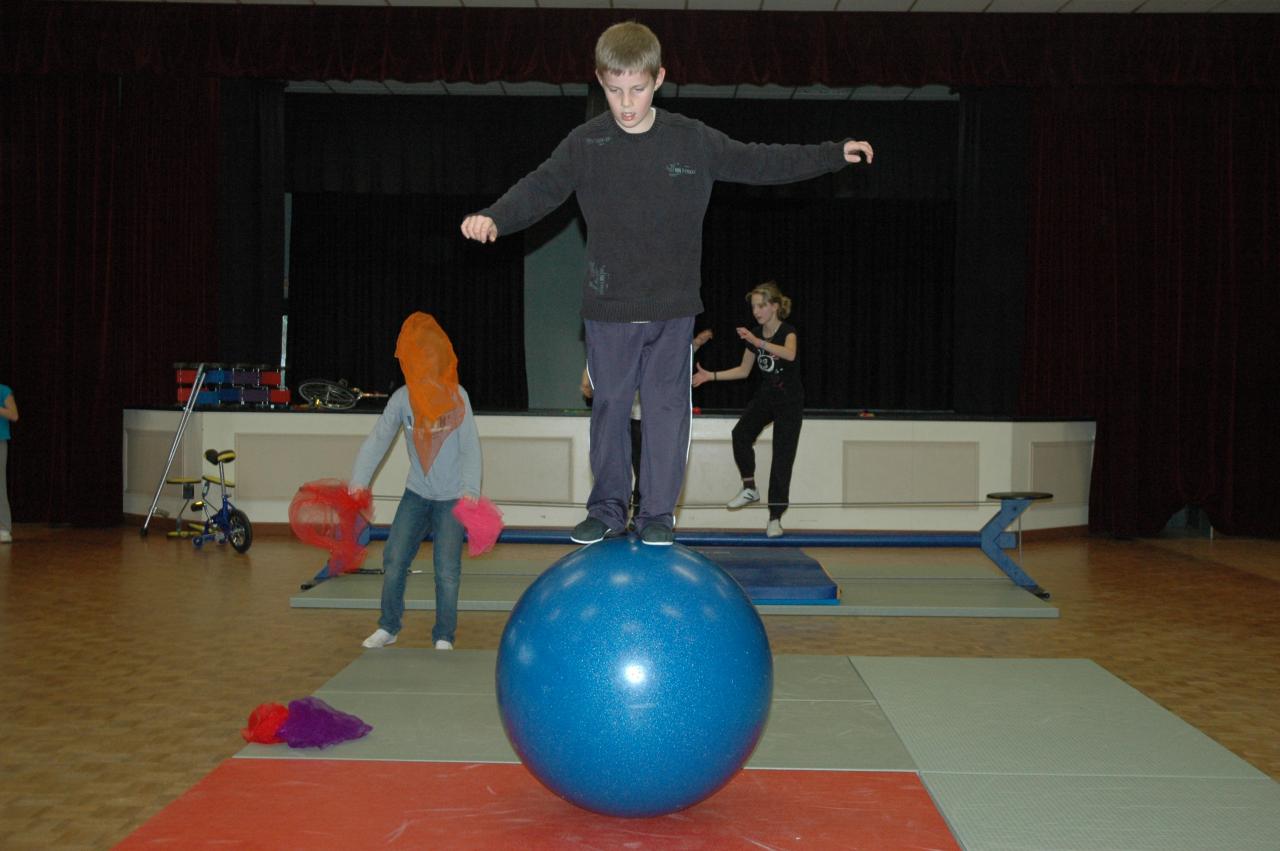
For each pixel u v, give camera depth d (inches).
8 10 393.7
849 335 532.1
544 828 109.3
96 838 113.0
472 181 485.7
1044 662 185.3
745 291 533.0
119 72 398.9
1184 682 182.7
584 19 390.6
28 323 408.8
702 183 112.0
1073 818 113.4
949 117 486.6
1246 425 402.9
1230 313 402.0
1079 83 394.6
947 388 528.7
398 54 393.4
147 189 406.9
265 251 414.3
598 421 116.0
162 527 384.2
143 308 407.2
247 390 386.6
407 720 146.3
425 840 106.1
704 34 391.5
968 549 354.0
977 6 385.4
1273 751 144.6
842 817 113.1
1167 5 383.2
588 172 111.6
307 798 117.1
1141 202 403.2
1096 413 402.9
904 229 529.0
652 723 100.3
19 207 406.9
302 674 181.9
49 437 408.2
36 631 215.0
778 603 241.8
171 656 194.4
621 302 111.3
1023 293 408.2
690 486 370.3
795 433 299.7
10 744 143.8
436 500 191.6
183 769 134.4
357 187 485.7
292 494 368.5
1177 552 360.5
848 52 391.2
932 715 151.7
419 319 189.3
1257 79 391.2
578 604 104.7
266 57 394.3
